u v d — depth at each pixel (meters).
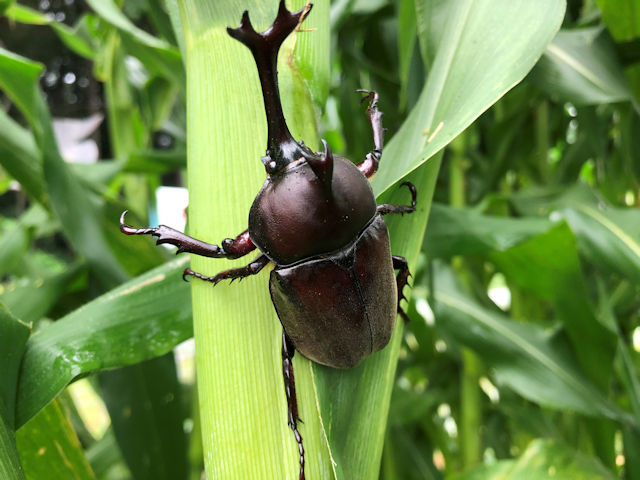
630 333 0.27
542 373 0.19
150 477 0.18
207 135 0.09
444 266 0.22
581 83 0.17
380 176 0.12
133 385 0.18
